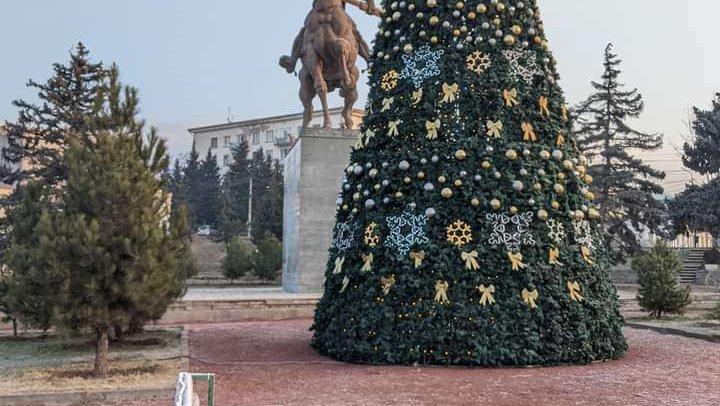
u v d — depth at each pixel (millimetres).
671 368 9430
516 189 9758
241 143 76562
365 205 10297
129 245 8414
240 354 10766
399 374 8766
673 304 16938
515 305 9414
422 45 10641
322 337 10812
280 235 36906
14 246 10156
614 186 38219
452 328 9305
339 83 21172
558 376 8688
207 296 18500
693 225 36688
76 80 33719
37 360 10141
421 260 9586
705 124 38562
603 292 10227
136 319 9008
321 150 20094
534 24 10836
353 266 10242
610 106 39688
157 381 8305
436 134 10117
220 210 64062
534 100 10445
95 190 8469
